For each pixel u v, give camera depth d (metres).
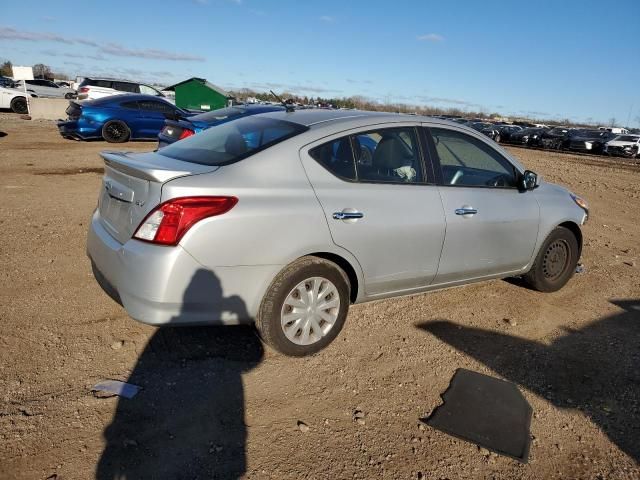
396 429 3.01
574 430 3.15
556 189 5.27
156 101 15.70
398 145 4.00
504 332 4.34
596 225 8.91
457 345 4.06
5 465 2.48
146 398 3.07
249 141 3.61
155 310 3.05
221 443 2.76
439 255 4.14
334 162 3.65
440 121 4.32
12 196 7.54
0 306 3.99
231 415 2.99
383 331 4.19
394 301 4.78
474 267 4.46
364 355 3.79
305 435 2.89
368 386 3.41
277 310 3.41
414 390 3.41
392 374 3.58
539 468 2.81
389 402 3.27
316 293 3.59
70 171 10.01
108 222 3.50
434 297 4.95
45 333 3.66
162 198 3.03
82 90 22.52
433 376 3.60
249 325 3.97
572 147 34.28
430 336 4.17
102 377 3.24
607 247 7.43
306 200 3.40
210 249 3.06
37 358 3.36
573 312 4.89
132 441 2.70
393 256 3.86
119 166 3.36
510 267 4.80
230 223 3.09
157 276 2.99
